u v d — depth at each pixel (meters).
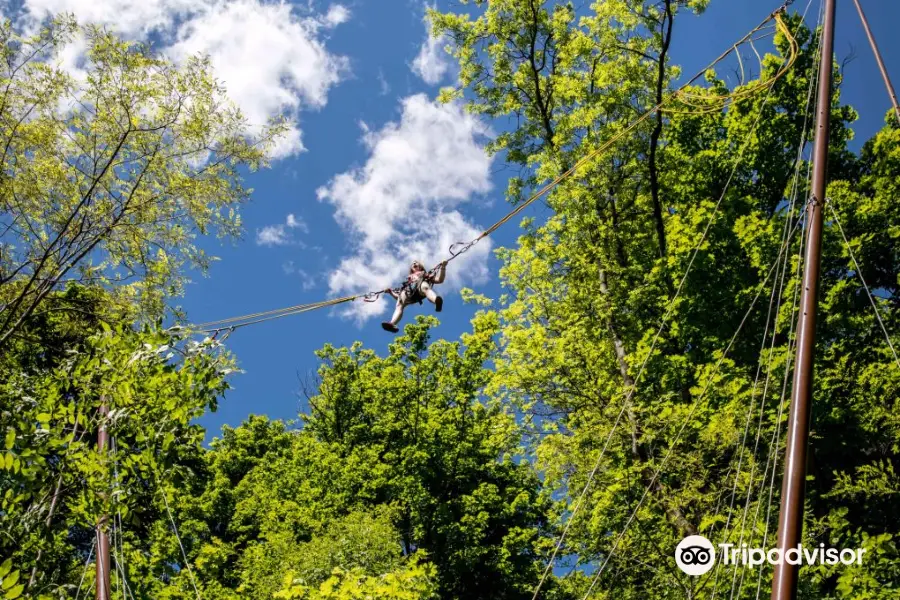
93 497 7.79
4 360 11.89
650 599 14.81
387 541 20.22
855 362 15.97
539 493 29.66
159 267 14.07
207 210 14.09
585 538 16.02
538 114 25.00
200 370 8.36
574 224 22.38
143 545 13.77
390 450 29.73
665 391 19.38
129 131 13.43
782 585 6.05
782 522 6.35
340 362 32.75
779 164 20.56
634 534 14.77
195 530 29.36
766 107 20.61
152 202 13.71
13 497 7.60
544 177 22.52
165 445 7.80
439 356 31.73
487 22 24.31
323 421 32.31
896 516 15.25
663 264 20.36
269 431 37.06
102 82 13.31
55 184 13.16
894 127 19.92
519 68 24.73
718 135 23.05
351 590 10.06
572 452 17.16
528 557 28.06
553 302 21.77
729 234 18.81
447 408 30.56
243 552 28.11
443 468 28.73
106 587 7.27
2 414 7.46
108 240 13.54
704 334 18.62
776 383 15.52
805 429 6.70
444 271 12.02
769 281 17.81
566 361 18.94
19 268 12.96
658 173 22.98
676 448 14.95
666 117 23.05
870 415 15.08
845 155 21.28
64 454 7.81
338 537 20.22
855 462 16.77
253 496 30.05
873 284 18.03
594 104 23.08
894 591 11.05
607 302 21.08
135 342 8.41
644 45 23.08
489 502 27.44
